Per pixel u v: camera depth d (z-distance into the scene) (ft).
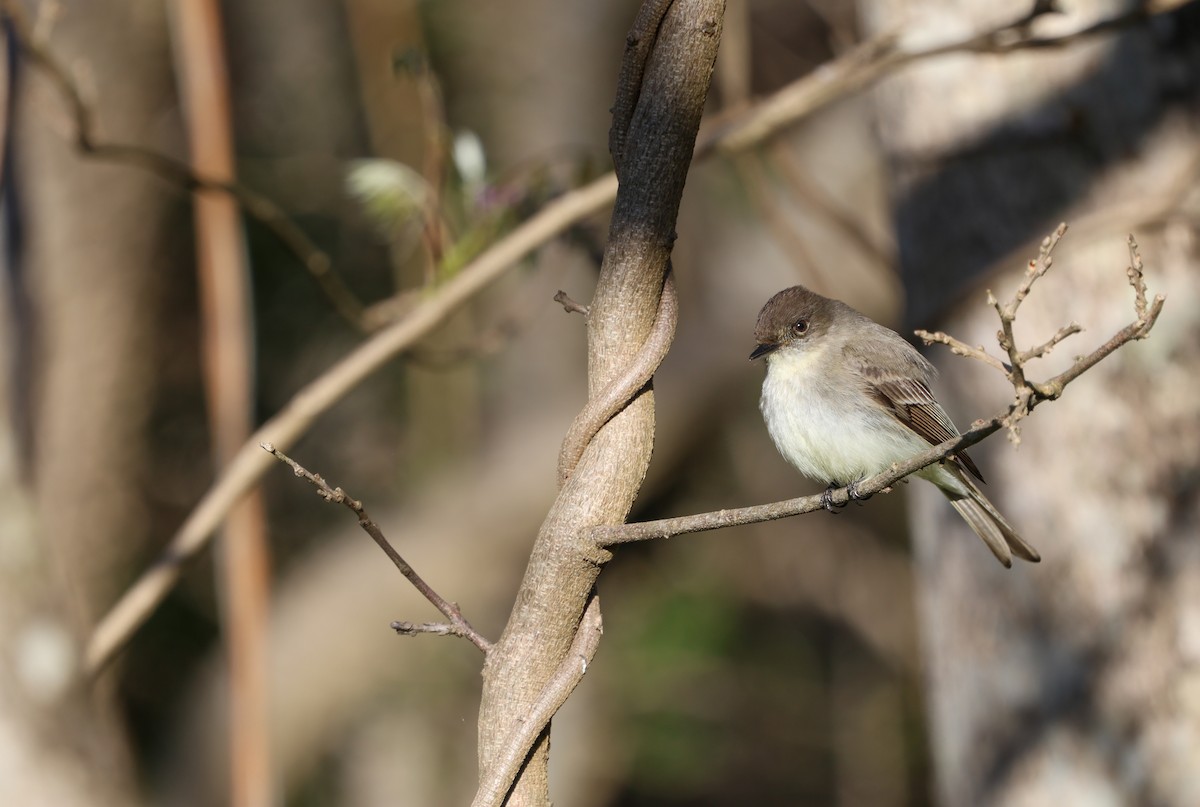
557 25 64.90
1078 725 31.37
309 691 61.67
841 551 78.64
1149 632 30.68
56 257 52.80
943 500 34.35
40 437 25.50
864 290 65.31
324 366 60.64
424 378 62.49
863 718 77.41
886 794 76.33
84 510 55.98
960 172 33.40
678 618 70.13
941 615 34.60
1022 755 32.24
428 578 62.49
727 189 67.41
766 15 72.28
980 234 33.09
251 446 30.12
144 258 56.18
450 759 65.41
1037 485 32.12
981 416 32.86
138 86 55.57
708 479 73.00
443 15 62.75
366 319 34.86
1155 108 31.07
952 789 34.53
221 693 60.29
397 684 63.16
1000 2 33.27
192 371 59.26
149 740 60.44
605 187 31.76
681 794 76.33
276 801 42.65
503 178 35.99
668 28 16.92
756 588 76.54
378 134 56.44
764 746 76.13
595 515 17.11
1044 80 32.22
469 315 60.59
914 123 34.47
